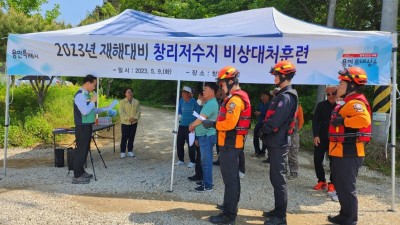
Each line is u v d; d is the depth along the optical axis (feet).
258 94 50.24
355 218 13.67
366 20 37.24
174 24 21.58
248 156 27.17
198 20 22.84
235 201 13.84
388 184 21.29
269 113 13.64
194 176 19.85
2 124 31.65
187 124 22.88
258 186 19.39
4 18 44.50
